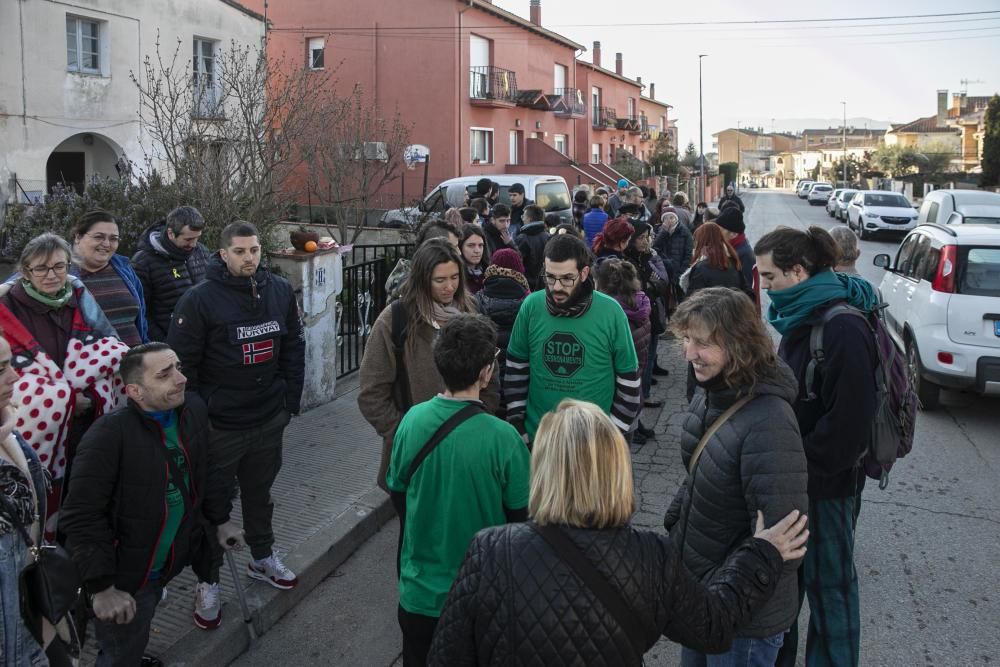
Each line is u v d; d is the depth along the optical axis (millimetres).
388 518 5438
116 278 4324
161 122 10445
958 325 7375
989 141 46875
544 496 1997
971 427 7391
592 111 39688
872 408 2977
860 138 119750
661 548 2043
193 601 4133
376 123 16844
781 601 2625
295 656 3885
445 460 2742
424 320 3770
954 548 5008
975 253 7488
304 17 26578
